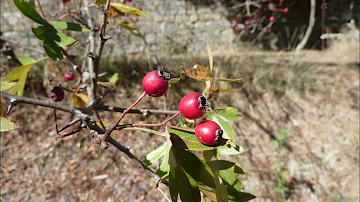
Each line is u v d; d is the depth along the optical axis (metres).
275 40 8.06
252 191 4.47
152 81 0.94
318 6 8.33
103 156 4.71
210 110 1.25
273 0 8.05
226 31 7.48
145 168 1.18
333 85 6.21
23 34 5.55
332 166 4.95
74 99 1.88
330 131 5.48
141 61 5.83
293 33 8.26
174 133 0.96
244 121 5.53
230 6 7.41
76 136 4.88
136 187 4.36
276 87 6.04
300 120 5.62
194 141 0.95
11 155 4.52
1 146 4.59
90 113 1.44
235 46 7.53
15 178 4.25
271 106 5.80
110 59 5.75
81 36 5.29
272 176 4.73
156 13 6.87
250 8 7.83
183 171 0.90
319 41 8.41
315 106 5.91
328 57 7.45
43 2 5.25
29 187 4.17
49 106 1.19
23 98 1.17
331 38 8.38
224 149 1.19
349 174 4.81
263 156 5.05
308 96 6.03
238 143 5.18
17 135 4.77
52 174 4.38
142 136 4.98
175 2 7.02
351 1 8.27
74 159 4.63
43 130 4.91
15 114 4.90
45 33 1.19
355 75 6.47
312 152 5.16
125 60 5.71
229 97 5.68
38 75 5.20
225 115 1.23
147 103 5.21
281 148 5.19
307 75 6.31
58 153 4.66
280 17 8.16
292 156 5.09
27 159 4.51
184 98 0.96
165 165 1.03
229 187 1.22
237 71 5.93
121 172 4.54
